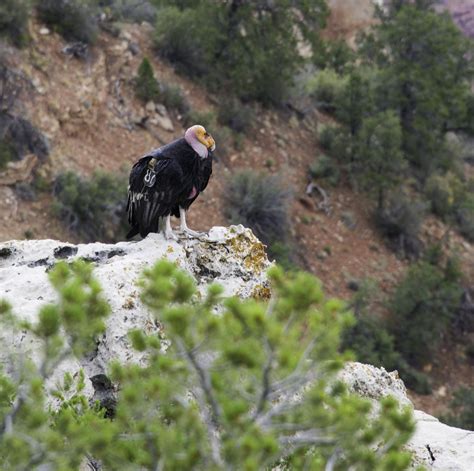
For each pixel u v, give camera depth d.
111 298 24.91
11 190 85.00
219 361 17.55
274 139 112.88
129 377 18.38
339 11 161.62
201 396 18.70
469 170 131.50
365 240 107.00
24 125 90.00
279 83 116.38
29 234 82.25
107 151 96.25
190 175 27.88
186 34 112.88
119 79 104.31
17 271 27.84
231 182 100.12
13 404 17.94
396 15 133.38
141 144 99.50
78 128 95.19
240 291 28.39
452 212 118.38
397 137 111.38
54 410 21.28
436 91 120.75
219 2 117.06
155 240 28.66
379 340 90.56
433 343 97.75
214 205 97.62
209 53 113.31
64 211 85.12
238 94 114.44
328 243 104.00
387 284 102.62
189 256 28.72
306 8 120.38
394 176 113.62
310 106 121.25
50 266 28.97
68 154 92.19
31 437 16.50
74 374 22.55
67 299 17.06
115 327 24.48
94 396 24.02
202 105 110.06
